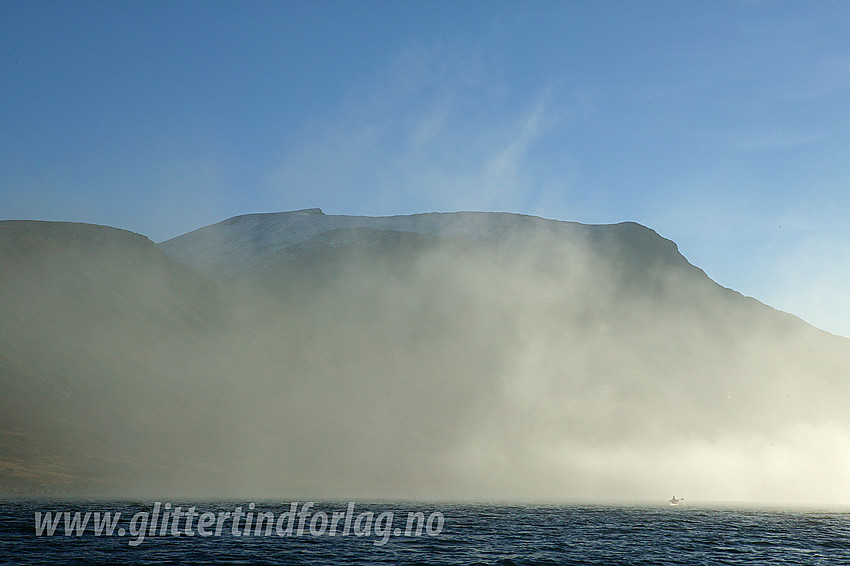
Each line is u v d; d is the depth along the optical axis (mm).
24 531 53219
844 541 63656
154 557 44750
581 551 53125
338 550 49812
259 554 47000
